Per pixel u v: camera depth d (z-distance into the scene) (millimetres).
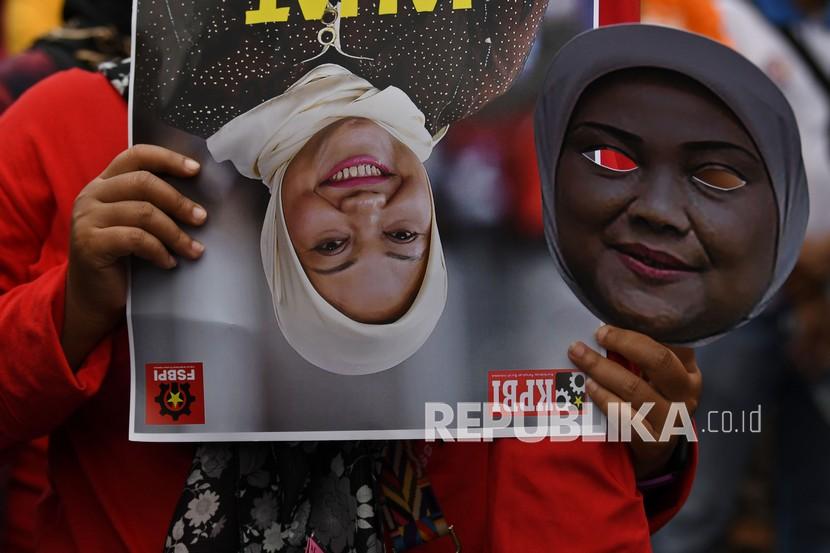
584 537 2891
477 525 3102
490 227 2910
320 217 2949
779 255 2832
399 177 2934
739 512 6215
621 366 2896
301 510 3039
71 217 3061
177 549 2998
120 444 3178
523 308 2904
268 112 2969
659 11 5457
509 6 2920
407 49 2949
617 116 2859
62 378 2961
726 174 2861
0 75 4363
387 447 3090
